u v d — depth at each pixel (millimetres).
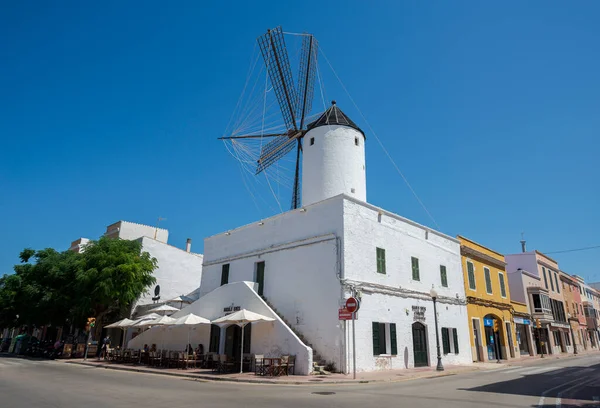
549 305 41969
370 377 15773
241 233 25891
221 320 18562
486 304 29609
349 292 18406
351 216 19828
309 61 32000
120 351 24734
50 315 31938
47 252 33656
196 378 16297
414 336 21578
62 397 10523
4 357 31234
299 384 14195
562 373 18547
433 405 9383
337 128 26578
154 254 34875
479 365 23953
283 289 21266
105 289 27781
